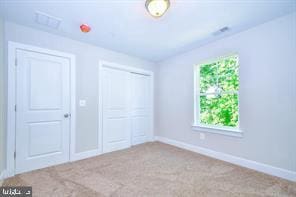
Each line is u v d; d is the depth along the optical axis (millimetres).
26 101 2365
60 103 2693
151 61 4180
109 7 1904
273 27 2217
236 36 2633
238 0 1785
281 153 2127
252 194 1765
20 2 1806
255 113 2393
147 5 1727
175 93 3752
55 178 2139
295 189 1849
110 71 3418
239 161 2559
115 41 2922
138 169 2430
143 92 4098
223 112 2928
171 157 2959
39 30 2477
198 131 3221
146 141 4117
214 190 1848
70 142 2771
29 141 2383
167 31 2531
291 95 2057
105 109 3291
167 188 1896
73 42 2840
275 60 2199
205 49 3109
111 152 3271
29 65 2396
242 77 2557
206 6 1887
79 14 2055
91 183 2010
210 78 3156
